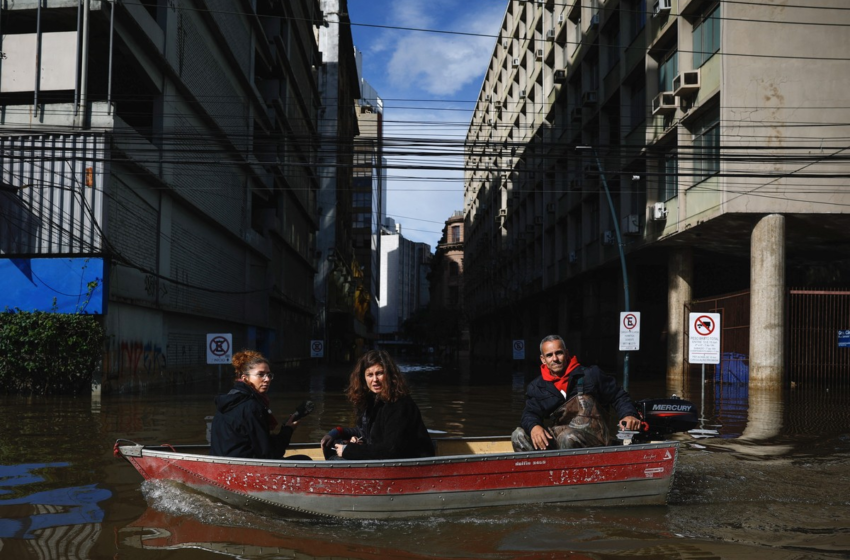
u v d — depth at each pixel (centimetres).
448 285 11625
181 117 2252
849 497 569
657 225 2456
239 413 550
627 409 602
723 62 1978
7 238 1702
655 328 3064
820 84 1975
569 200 3578
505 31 5797
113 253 1702
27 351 1617
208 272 2617
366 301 8606
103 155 1711
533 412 600
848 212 1964
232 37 2850
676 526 479
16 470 648
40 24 1761
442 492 516
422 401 1620
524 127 4834
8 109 1731
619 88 2850
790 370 2036
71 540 426
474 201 7950
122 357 1822
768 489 600
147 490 553
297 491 503
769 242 1980
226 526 469
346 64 7300
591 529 470
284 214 3966
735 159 1908
